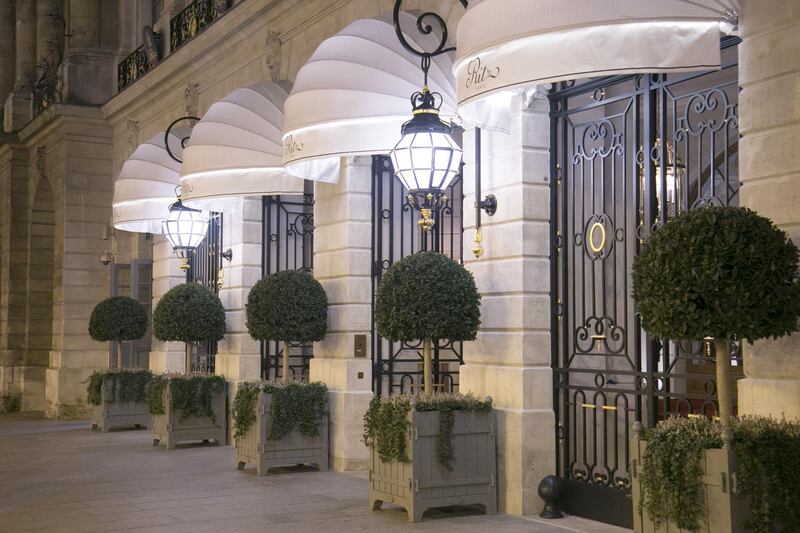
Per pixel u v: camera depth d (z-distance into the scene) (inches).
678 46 294.7
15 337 1011.9
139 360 775.7
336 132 432.8
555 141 389.4
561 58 305.1
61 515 373.7
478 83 327.0
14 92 1036.5
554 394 382.6
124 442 622.2
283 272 494.3
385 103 423.2
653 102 351.3
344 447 479.5
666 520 257.6
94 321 751.7
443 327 368.5
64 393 861.8
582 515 366.0
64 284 866.8
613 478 359.3
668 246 253.3
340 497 410.6
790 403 269.4
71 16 893.2
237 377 588.7
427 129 372.5
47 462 527.2
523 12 310.2
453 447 366.3
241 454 487.8
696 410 347.3
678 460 251.9
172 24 748.0
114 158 877.8
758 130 284.4
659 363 347.9
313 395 480.4
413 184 374.3
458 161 379.2
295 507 388.2
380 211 498.9
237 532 341.7
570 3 301.9
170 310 592.7
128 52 863.1
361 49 435.5
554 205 389.1
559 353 386.3
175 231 609.3
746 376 284.5
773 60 280.7
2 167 1067.9
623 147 363.9
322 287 504.4
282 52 571.8
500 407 383.2
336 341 495.8
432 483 361.1
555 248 388.8
